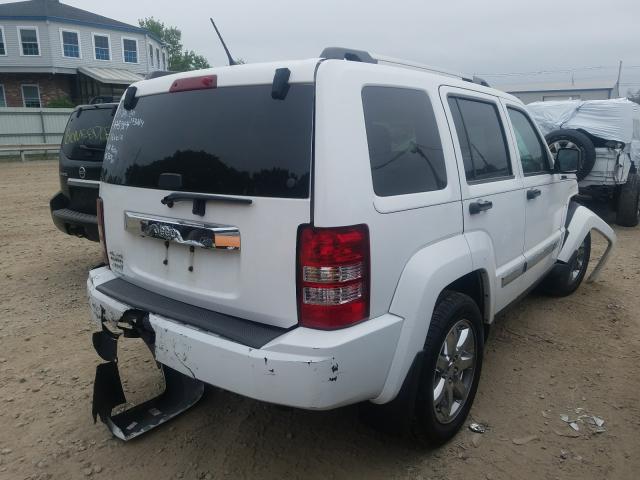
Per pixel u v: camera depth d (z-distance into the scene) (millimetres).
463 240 3107
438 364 2961
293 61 2479
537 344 4434
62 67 31328
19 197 12227
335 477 2867
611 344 4449
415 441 2984
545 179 4410
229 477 2877
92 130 5680
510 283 3836
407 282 2637
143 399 3588
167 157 2842
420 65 3398
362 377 2443
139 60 34250
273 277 2439
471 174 3295
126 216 3107
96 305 3201
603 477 2869
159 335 2703
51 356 4199
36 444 3135
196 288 2773
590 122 9125
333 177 2312
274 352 2328
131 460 3006
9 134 23516
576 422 3346
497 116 3785
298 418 3396
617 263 6949
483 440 3172
